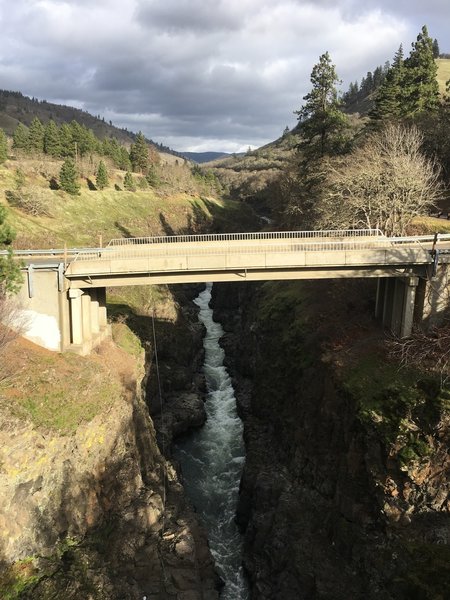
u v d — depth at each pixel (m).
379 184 40.38
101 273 29.69
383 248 29.88
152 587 24.17
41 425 23.42
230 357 55.84
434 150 52.72
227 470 37.56
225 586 27.69
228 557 29.89
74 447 24.75
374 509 24.03
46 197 73.00
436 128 52.59
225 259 29.58
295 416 33.75
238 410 45.06
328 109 52.09
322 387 31.28
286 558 26.33
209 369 54.47
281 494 30.02
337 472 27.23
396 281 31.28
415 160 42.47
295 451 31.94
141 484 29.00
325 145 53.94
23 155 96.75
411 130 49.19
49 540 22.61
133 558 24.98
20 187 70.00
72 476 24.41
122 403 29.77
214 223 109.94
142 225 88.44
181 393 46.38
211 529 32.19
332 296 38.84
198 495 34.94
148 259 29.52
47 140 105.12
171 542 26.91
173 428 40.62
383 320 32.91
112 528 25.86
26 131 113.56
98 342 34.34
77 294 30.38
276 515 28.67
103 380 29.77
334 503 26.72
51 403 25.08
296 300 42.62
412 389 25.70
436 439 23.72
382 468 24.27
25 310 29.42
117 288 53.94
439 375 25.95
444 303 30.11
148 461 32.41
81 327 31.39
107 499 26.66
